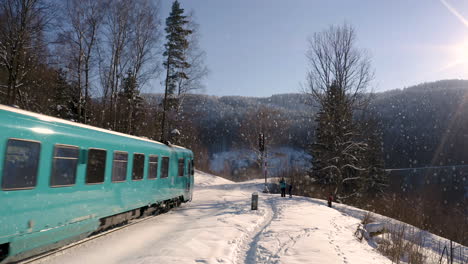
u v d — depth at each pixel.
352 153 26.86
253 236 9.35
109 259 6.39
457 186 46.38
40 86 24.42
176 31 27.69
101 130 8.30
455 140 76.06
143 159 10.37
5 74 20.25
